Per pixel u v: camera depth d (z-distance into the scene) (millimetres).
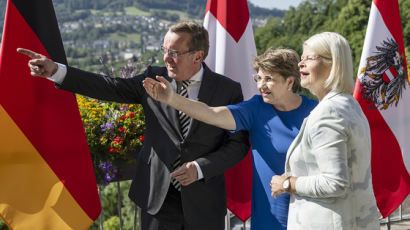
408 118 3199
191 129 2322
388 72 3119
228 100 2420
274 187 1908
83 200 2537
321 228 1760
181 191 2359
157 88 2043
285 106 2236
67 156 2500
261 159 2248
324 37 1823
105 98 2326
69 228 2488
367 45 3109
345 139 1703
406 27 27594
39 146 2439
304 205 1818
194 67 2342
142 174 2439
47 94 2451
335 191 1674
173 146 2330
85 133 2811
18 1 2396
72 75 2219
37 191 2441
